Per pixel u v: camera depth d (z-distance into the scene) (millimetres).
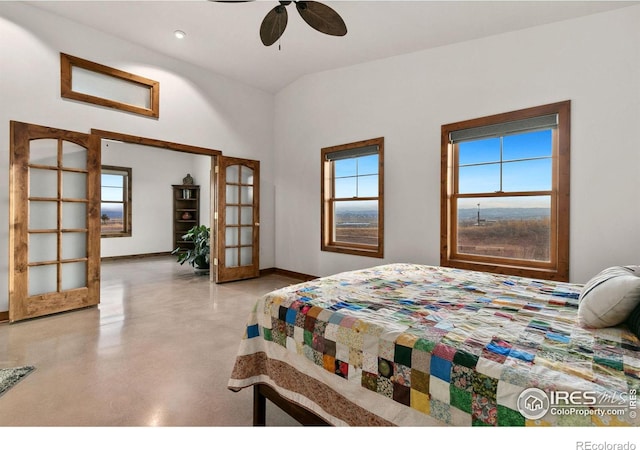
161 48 4098
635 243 2600
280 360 1546
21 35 3164
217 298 4129
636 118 2572
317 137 4910
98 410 1746
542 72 2963
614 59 2645
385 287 1902
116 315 3404
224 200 4996
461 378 977
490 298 1658
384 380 1154
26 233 3152
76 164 3582
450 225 3623
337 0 2928
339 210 4805
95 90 3750
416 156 3791
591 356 990
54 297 3355
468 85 3393
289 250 5461
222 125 4945
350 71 4434
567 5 2689
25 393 1903
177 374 2160
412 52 3803
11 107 3107
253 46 4012
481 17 2990
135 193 7965
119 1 3186
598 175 2729
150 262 7297
